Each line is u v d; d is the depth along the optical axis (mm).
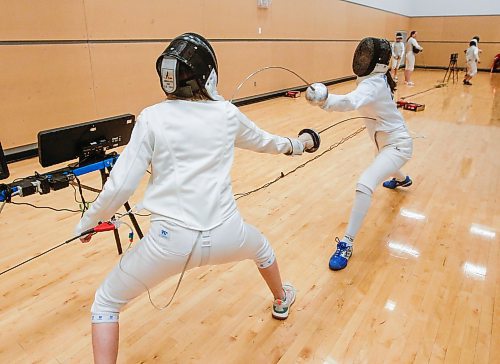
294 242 2271
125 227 2412
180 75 1059
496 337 1532
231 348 1487
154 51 4793
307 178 3291
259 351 1472
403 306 1721
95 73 4156
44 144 1508
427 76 11562
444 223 2502
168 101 1100
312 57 8547
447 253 2152
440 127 5059
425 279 1918
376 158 2133
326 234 2363
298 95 7664
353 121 5457
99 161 1759
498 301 1752
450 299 1767
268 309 1706
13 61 3453
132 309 1701
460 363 1407
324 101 1649
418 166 3584
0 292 1808
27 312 1682
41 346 1499
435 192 2990
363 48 1926
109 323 1140
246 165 3611
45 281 1893
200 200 1078
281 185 3137
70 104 3986
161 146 1037
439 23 13422
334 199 2867
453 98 7438
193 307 1719
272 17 6930
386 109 2047
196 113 1077
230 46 6105
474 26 12812
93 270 1983
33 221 2492
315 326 1601
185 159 1063
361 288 1851
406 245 2240
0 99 3430
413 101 7094
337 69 9867
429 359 1427
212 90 1126
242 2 6125
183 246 1072
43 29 3609
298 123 5301
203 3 5395
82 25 3920
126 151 1041
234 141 1165
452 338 1528
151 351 1473
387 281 1904
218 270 1994
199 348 1489
